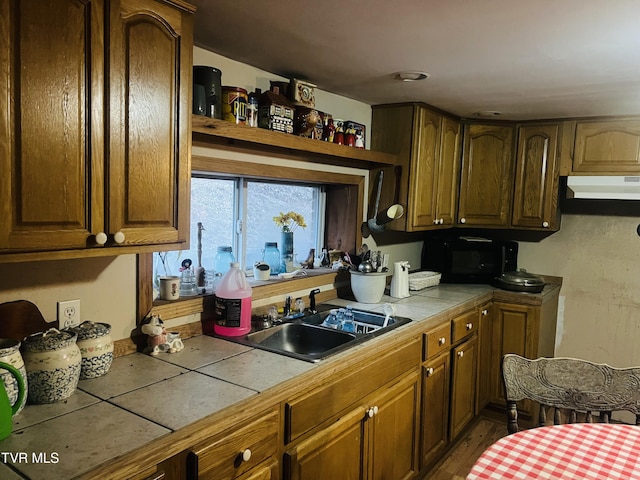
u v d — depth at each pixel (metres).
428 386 2.54
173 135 1.53
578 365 1.76
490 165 3.46
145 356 1.78
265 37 1.87
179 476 1.25
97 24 1.28
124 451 1.12
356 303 2.76
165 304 1.91
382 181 3.08
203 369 1.66
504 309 3.29
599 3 1.46
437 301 2.91
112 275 1.72
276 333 2.22
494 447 1.46
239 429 1.40
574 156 3.24
